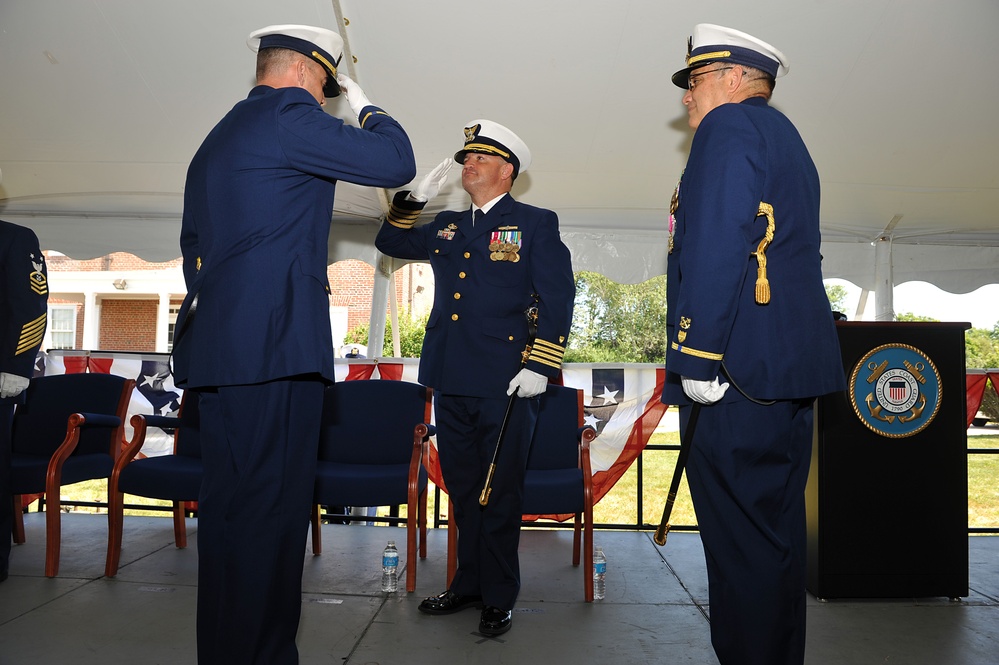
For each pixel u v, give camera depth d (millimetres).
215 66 3295
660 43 3125
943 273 4523
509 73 3299
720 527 1828
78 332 18156
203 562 1818
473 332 2795
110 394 3984
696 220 1714
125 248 4582
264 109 1826
